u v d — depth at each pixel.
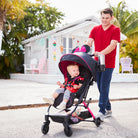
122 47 23.88
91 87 11.45
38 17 24.09
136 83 14.82
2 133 3.67
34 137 3.46
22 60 22.91
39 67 16.94
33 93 8.39
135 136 3.52
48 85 12.09
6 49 20.94
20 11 17.09
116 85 12.91
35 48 19.64
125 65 16.66
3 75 20.48
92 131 3.80
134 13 26.25
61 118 3.58
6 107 5.67
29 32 24.41
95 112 5.32
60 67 4.04
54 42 14.99
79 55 3.76
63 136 3.52
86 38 17.78
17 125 4.16
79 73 3.89
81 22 16.55
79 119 3.86
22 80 17.30
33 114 5.09
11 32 21.08
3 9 15.66
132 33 24.94
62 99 3.65
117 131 3.79
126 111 5.52
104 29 4.59
